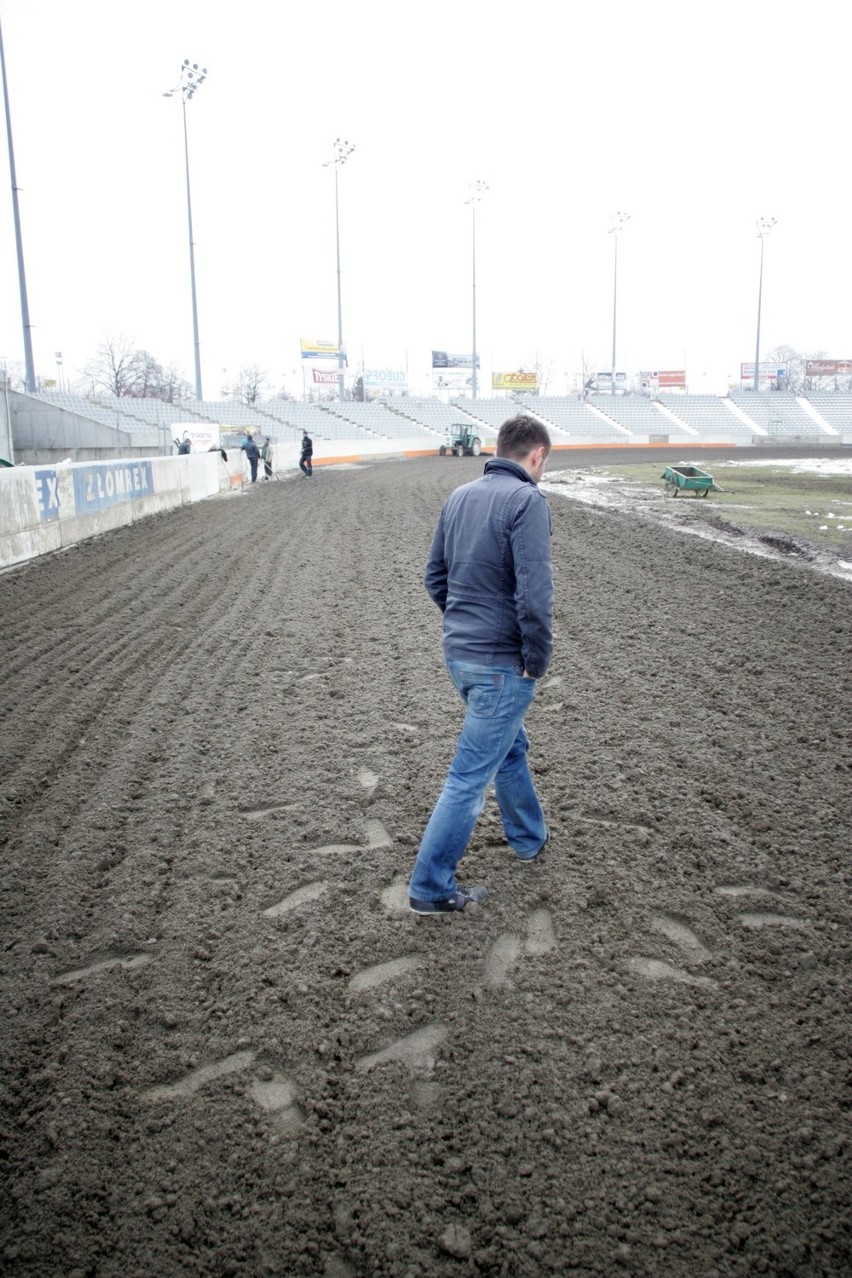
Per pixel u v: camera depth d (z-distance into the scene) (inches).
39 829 159.0
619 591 387.2
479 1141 90.4
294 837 155.9
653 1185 85.0
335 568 444.1
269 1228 81.1
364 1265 77.5
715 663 269.1
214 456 937.5
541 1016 109.2
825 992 113.3
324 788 176.4
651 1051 102.8
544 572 115.9
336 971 118.4
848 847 151.3
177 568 446.3
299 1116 94.5
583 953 122.3
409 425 2456.9
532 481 126.8
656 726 211.2
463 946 124.3
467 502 124.3
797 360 4596.5
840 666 265.9
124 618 333.1
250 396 3031.5
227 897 136.8
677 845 151.8
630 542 542.6
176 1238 80.3
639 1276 75.9
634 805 166.2
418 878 127.1
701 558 476.7
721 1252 78.2
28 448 1392.7
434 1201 83.6
